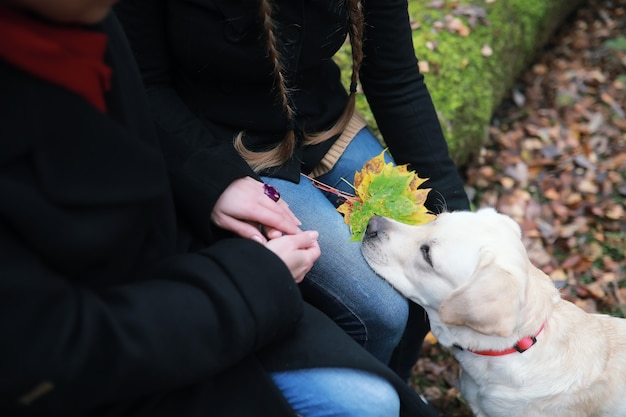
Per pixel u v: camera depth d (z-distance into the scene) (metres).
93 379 1.01
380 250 1.86
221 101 1.74
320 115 1.89
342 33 1.74
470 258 1.76
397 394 1.42
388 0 1.80
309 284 1.77
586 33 4.71
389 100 1.95
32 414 1.04
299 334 1.38
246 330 1.17
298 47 1.65
